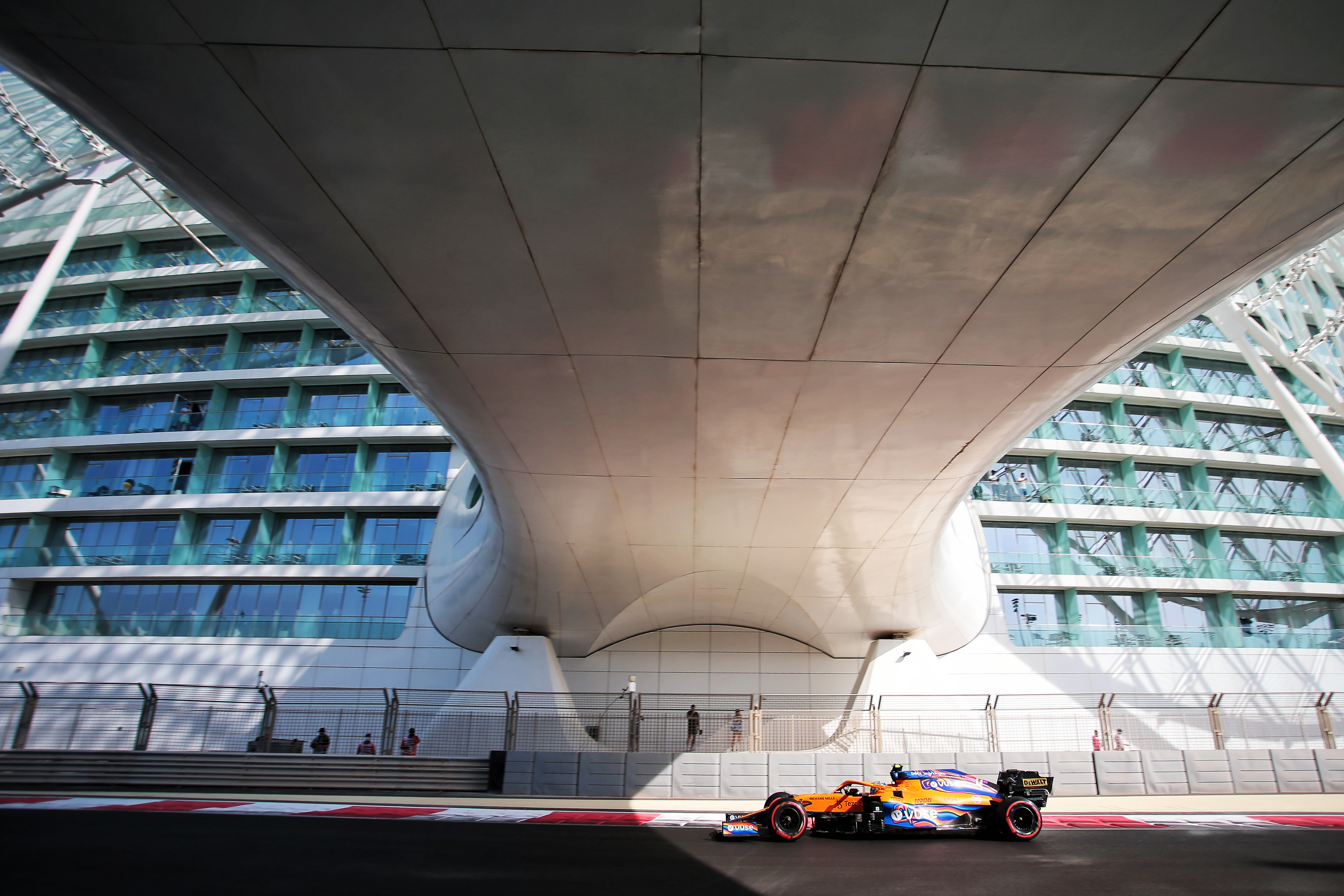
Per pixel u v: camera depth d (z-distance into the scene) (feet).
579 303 31.07
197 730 80.38
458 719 62.34
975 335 33.09
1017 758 45.78
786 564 57.47
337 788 48.06
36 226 110.52
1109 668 84.38
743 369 35.68
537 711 61.31
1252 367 81.46
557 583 60.95
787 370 35.70
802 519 51.11
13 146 86.48
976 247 27.55
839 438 41.88
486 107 22.11
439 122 22.61
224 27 19.69
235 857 21.88
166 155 24.76
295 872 19.65
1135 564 93.56
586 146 23.48
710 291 30.27
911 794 29.63
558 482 47.19
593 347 34.12
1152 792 45.88
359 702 77.05
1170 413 102.47
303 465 93.81
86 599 90.94
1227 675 85.46
